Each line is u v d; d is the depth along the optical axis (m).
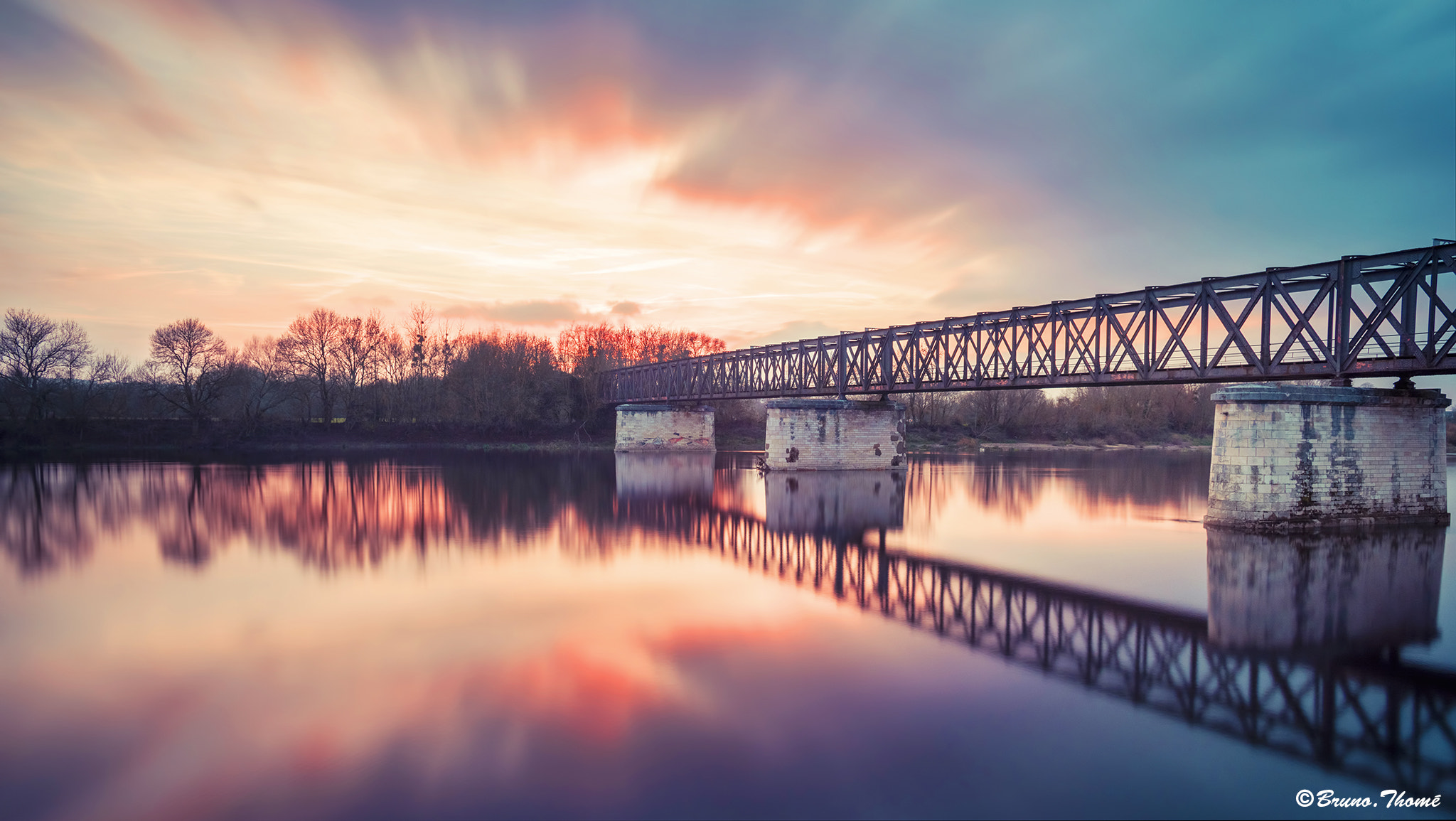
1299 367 26.77
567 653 15.51
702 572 23.62
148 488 45.50
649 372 87.75
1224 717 12.35
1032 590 21.19
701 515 36.19
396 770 10.50
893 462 56.28
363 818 9.28
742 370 68.44
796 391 58.88
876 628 17.36
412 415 93.69
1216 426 27.94
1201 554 25.19
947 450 94.12
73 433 74.06
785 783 10.19
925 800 9.82
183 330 78.06
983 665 14.82
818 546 28.34
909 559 25.77
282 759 10.80
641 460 71.62
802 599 20.14
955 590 21.28
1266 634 16.78
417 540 29.27
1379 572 21.77
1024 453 91.44
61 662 14.88
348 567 24.14
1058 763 10.81
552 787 10.05
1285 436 25.91
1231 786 10.19
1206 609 18.78
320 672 14.33
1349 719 12.36
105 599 19.80
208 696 13.15
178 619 17.89
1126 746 11.32
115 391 78.62
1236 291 28.53
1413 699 13.11
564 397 96.56
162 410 79.69
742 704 12.82
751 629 17.25
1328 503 26.33
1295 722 12.23
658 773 10.44
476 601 19.84
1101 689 13.53
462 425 91.44
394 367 96.56
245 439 80.38
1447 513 27.28
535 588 21.38
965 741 11.47
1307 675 14.34
